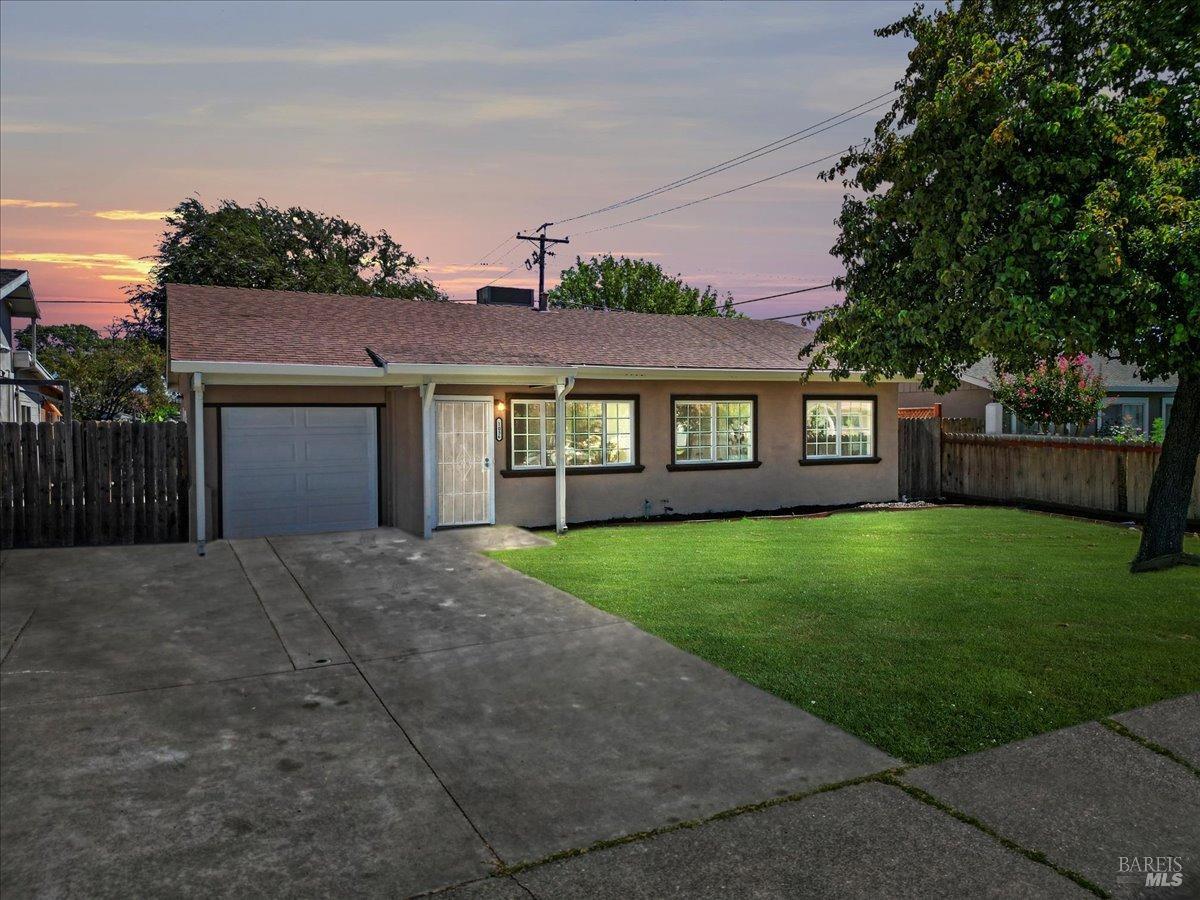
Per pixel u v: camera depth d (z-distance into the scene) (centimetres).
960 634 711
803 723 524
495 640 707
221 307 1320
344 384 1183
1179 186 786
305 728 519
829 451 1672
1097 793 436
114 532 1132
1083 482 1510
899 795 430
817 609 798
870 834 392
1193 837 395
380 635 721
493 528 1284
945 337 966
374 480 1306
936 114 877
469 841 385
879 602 824
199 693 579
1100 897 346
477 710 551
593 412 1424
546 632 729
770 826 399
